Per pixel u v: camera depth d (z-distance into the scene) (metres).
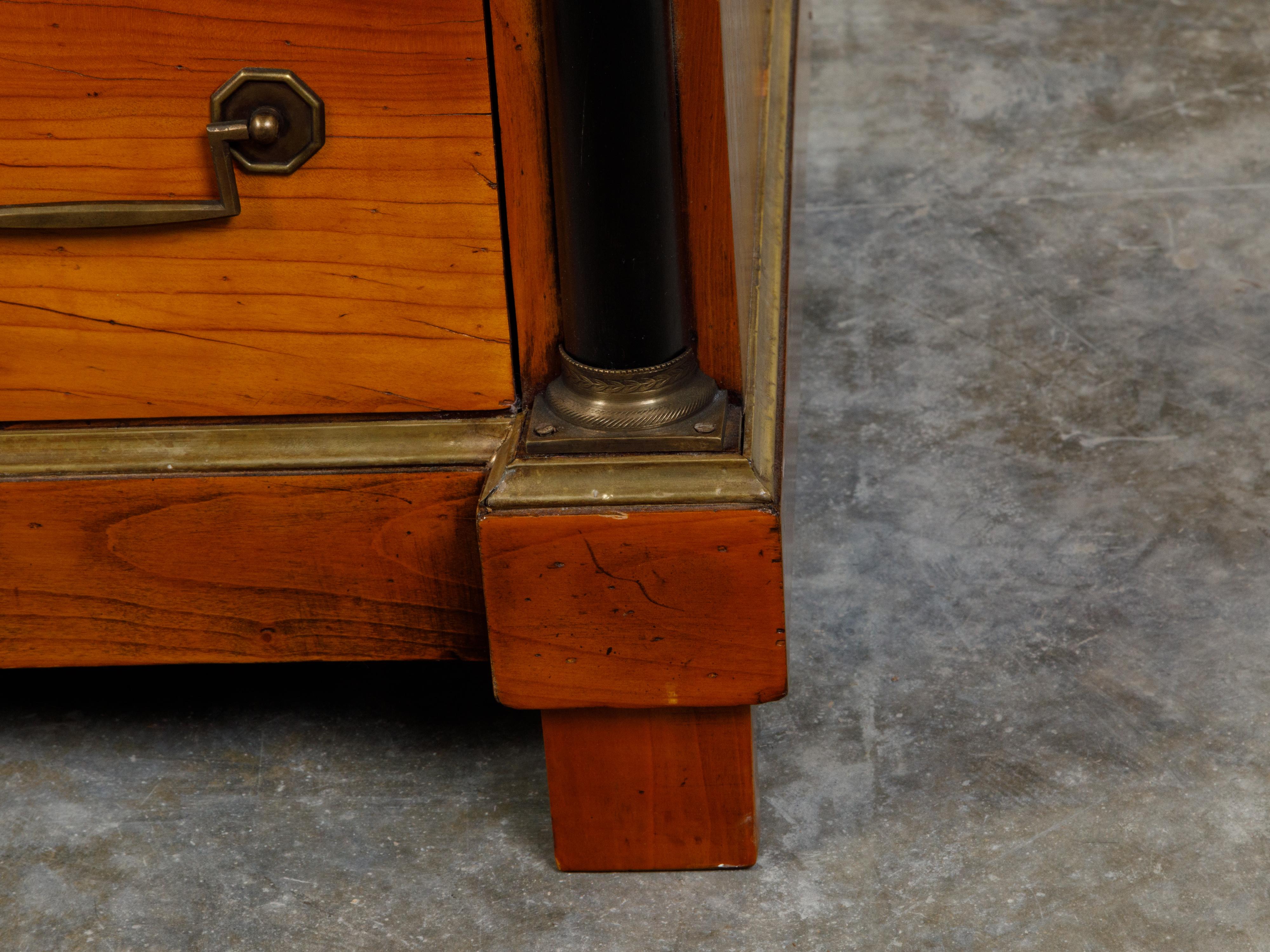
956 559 1.31
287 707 1.24
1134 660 1.24
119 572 1.14
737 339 1.10
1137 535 1.31
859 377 1.45
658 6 1.04
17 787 1.21
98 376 1.11
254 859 1.17
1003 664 1.24
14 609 1.15
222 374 1.11
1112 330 1.47
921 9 2.13
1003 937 1.12
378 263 1.08
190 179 1.07
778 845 1.16
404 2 1.04
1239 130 1.78
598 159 1.05
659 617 1.09
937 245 1.61
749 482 1.08
